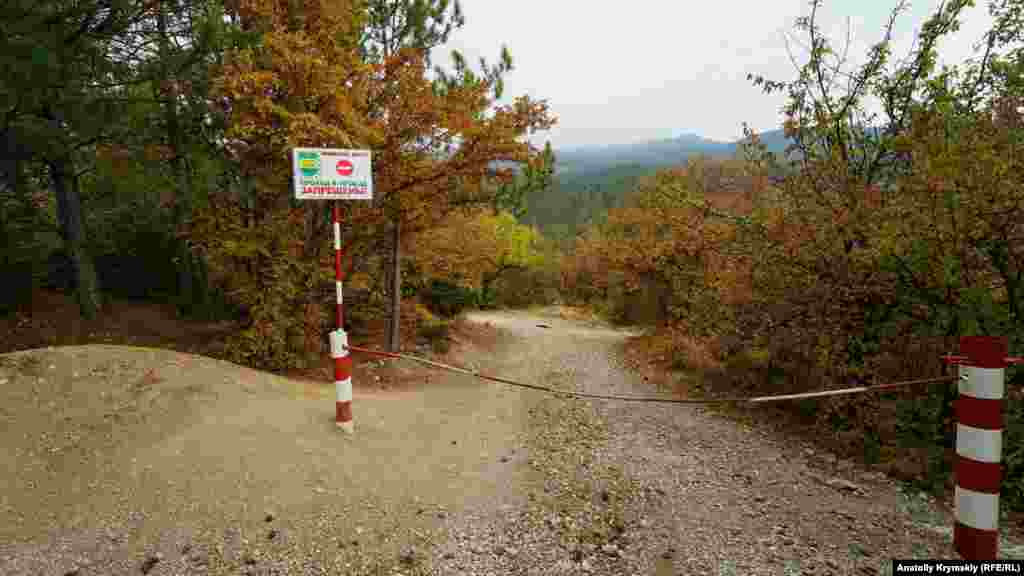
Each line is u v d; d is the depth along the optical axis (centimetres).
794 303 603
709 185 1705
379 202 887
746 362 766
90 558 306
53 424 443
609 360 1272
